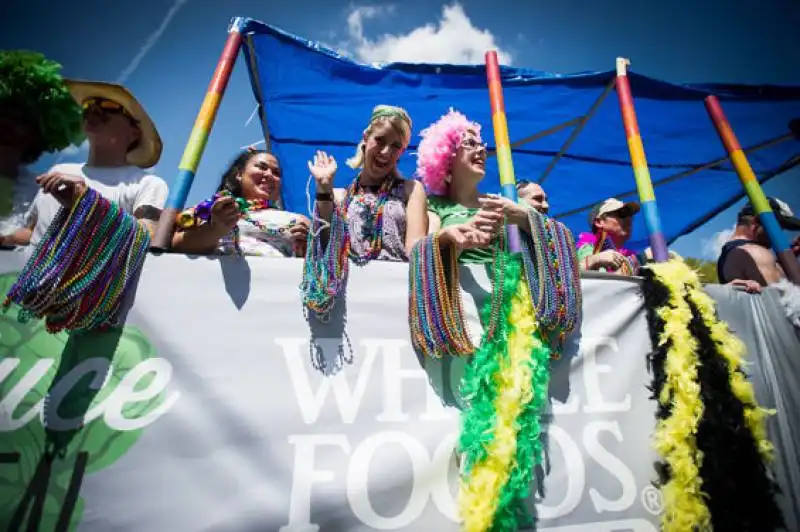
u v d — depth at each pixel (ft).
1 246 4.86
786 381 6.28
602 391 5.60
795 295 6.70
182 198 5.71
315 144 12.41
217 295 4.97
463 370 5.24
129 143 6.72
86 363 4.54
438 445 4.91
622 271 7.87
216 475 4.43
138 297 4.79
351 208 6.05
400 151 6.40
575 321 5.35
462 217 6.51
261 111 11.03
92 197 4.52
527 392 4.97
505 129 7.68
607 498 5.17
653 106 10.59
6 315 4.54
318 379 4.89
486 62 8.26
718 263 8.65
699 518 5.03
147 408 4.51
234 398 4.68
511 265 5.62
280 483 4.50
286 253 6.15
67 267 4.30
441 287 5.00
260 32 8.18
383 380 5.03
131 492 4.27
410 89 9.92
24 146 5.62
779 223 8.91
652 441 5.52
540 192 8.75
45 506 4.12
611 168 13.65
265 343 4.91
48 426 4.32
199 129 6.19
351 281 5.30
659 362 5.80
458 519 4.72
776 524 5.22
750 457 5.37
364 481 4.65
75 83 6.13
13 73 5.38
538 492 5.00
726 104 10.52
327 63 9.13
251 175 6.73
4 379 4.37
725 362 5.76
